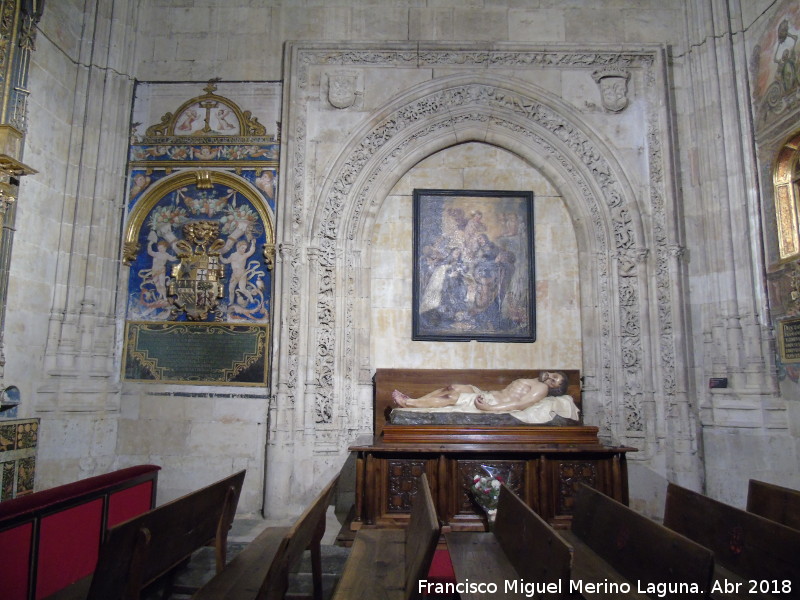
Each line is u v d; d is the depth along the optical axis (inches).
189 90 360.8
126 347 339.6
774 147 302.7
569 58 360.5
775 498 208.4
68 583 200.2
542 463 274.2
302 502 318.7
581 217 354.9
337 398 332.2
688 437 314.8
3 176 264.4
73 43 334.3
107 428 325.1
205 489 188.2
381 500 271.7
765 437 290.5
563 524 269.6
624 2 363.6
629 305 338.3
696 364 327.6
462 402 310.5
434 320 352.2
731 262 317.4
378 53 360.8
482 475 273.7
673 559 142.9
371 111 357.1
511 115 360.8
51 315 312.7
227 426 330.3
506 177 365.7
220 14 366.3
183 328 340.5
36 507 187.0
